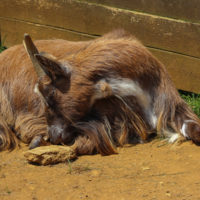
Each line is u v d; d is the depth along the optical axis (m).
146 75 12.02
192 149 11.27
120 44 11.72
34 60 11.73
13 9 19.53
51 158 10.67
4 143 12.44
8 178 9.91
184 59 15.17
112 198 8.54
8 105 13.22
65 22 17.86
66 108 11.50
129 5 15.92
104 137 11.64
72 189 9.13
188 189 8.76
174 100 12.45
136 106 11.99
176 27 14.94
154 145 11.86
